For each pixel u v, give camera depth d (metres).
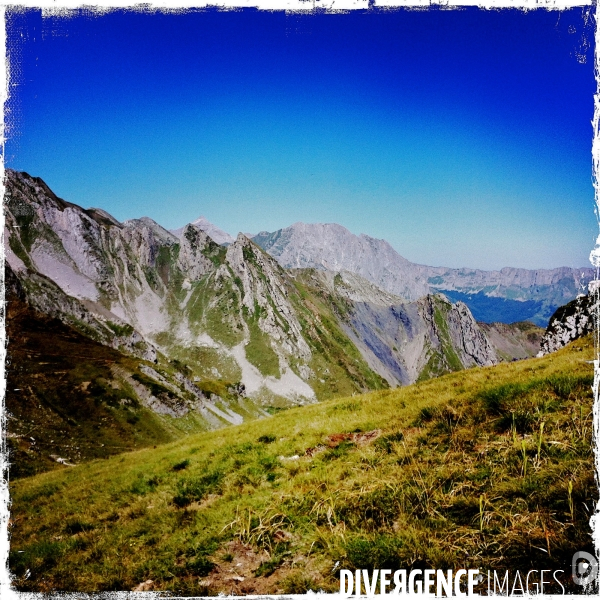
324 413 17.58
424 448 11.12
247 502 10.94
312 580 7.66
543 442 9.36
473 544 7.39
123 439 137.75
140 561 9.67
